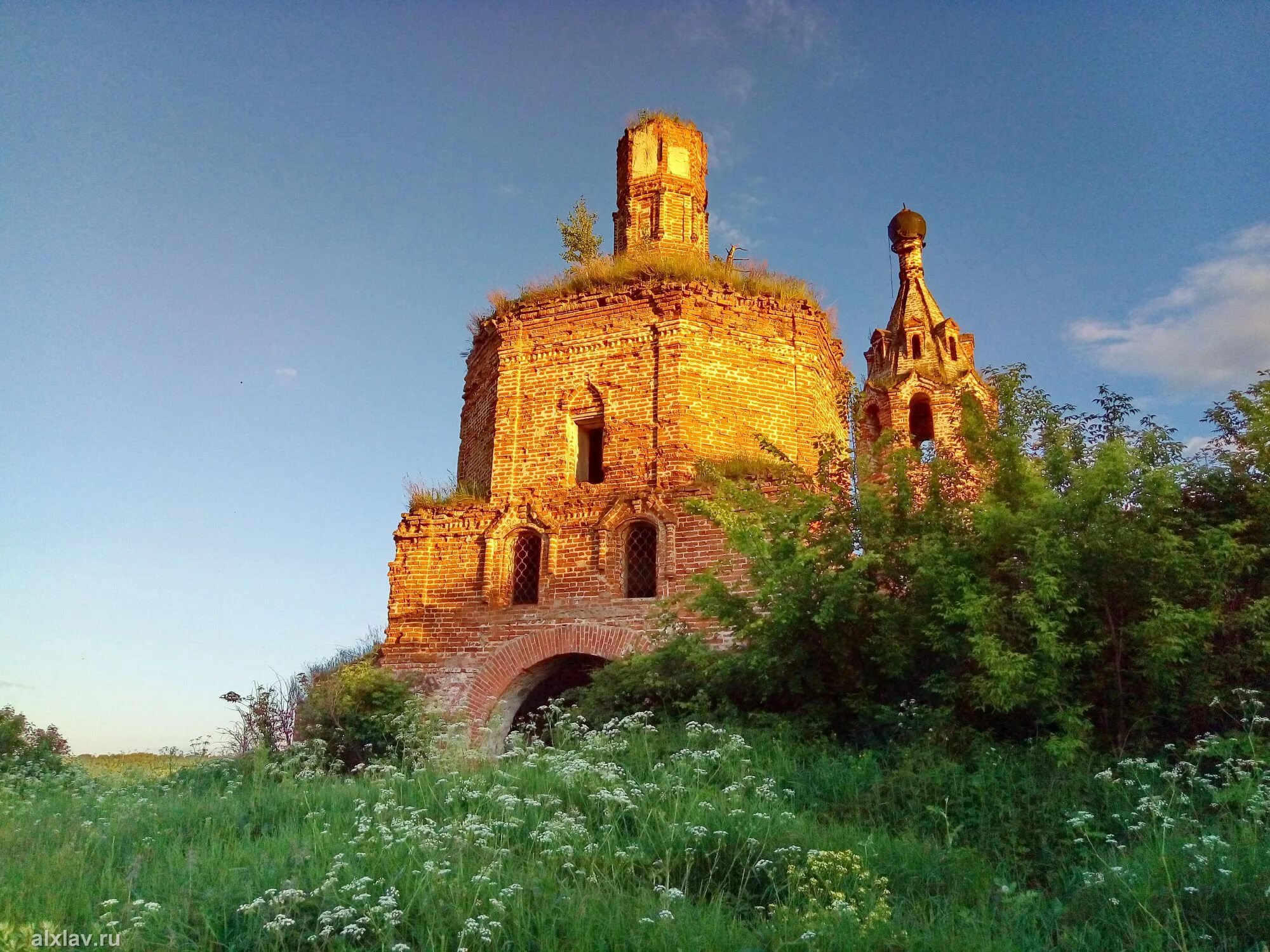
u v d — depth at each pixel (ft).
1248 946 22.27
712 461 62.64
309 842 28.89
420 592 67.82
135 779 52.47
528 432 70.64
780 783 36.70
